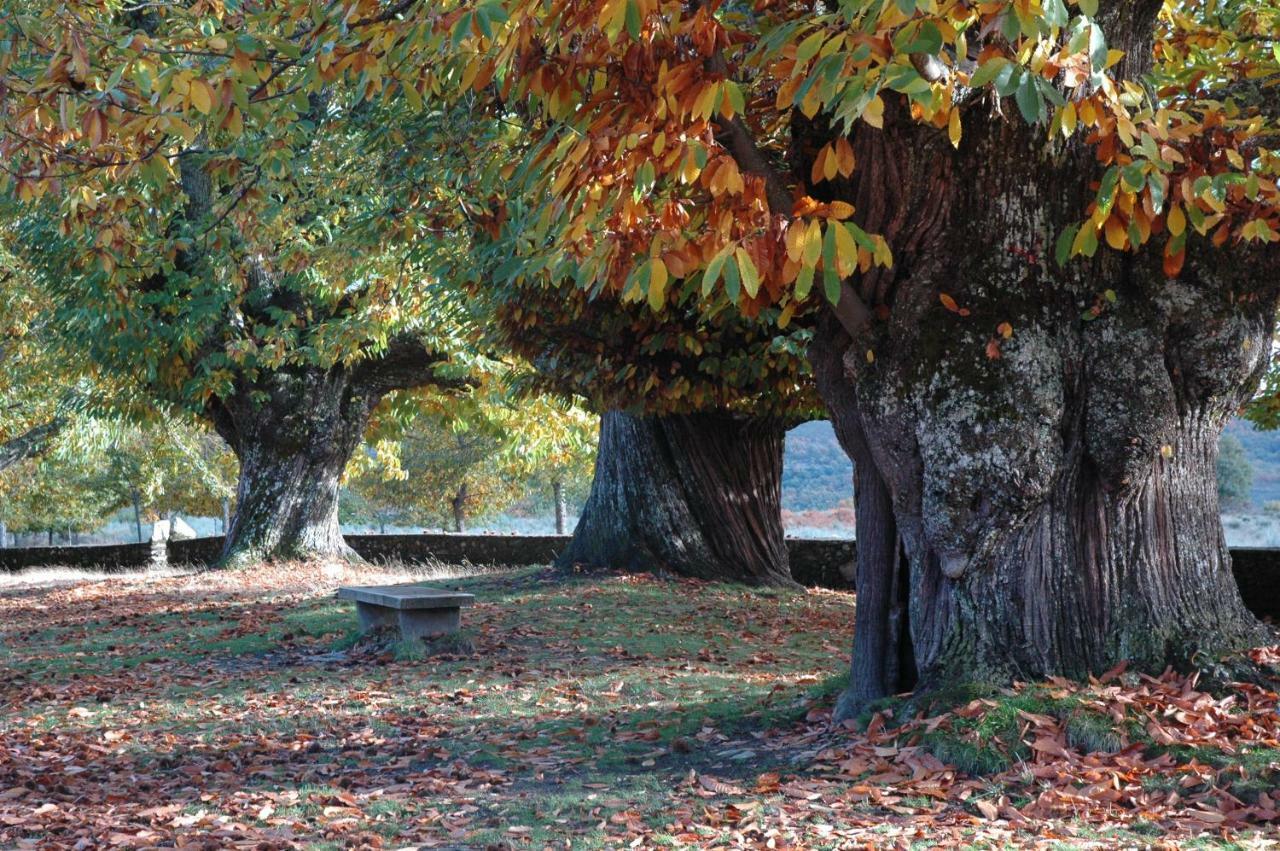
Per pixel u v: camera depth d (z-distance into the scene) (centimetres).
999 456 596
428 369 2166
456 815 561
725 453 1603
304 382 2075
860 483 700
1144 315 612
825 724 686
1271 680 584
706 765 632
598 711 806
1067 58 493
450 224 1129
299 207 1373
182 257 1914
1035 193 605
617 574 1564
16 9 738
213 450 3962
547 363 1308
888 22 441
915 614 659
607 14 473
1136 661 606
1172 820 477
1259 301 624
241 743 754
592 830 519
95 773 686
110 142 708
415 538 2411
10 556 3017
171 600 1662
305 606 1480
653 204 629
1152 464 623
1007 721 566
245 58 600
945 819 498
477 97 1000
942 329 614
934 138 595
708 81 500
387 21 634
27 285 2359
